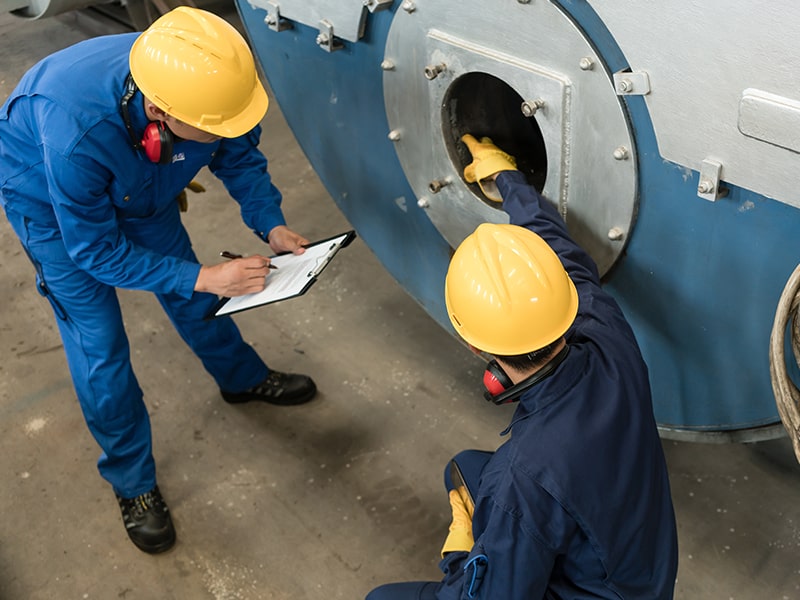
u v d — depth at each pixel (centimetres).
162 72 129
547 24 117
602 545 104
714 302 124
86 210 139
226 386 208
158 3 311
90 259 145
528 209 130
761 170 101
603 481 103
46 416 214
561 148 127
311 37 166
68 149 132
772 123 96
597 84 115
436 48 137
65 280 157
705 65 99
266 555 178
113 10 379
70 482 197
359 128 173
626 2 103
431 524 180
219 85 130
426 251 183
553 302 105
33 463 202
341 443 200
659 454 114
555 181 132
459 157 154
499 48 127
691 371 137
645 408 110
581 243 136
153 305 247
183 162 154
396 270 200
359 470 194
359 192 190
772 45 92
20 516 190
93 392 168
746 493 178
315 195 285
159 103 131
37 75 141
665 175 116
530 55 123
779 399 110
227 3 354
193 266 150
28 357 233
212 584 173
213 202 289
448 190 157
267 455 200
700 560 167
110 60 139
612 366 108
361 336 229
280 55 179
